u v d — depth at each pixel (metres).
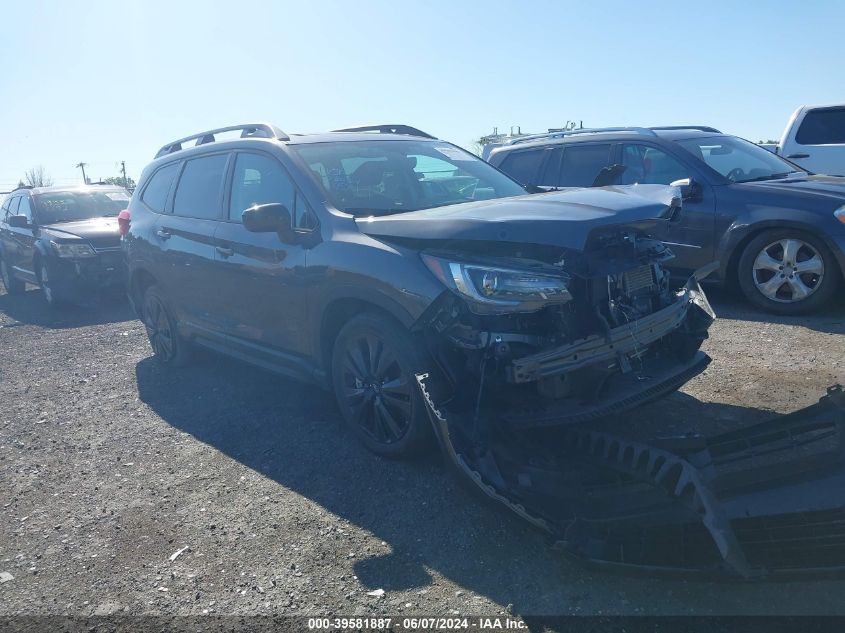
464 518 3.55
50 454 4.82
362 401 4.27
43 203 11.34
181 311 6.06
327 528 3.57
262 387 5.84
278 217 4.41
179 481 4.24
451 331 3.63
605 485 3.36
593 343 3.51
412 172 4.94
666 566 2.78
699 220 7.23
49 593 3.21
